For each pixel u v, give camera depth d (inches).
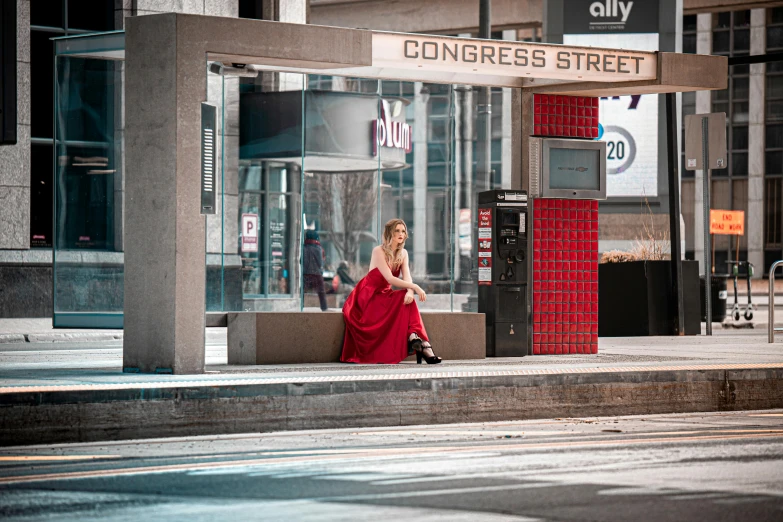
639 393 573.3
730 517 311.0
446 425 517.0
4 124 476.4
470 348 690.2
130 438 465.4
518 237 706.2
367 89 1331.2
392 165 1330.0
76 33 1250.0
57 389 456.8
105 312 957.8
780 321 1435.8
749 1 2186.3
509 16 2345.0
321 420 502.0
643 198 1571.1
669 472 381.4
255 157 1268.5
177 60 554.6
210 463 401.7
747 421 538.3
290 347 646.5
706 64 697.6
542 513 314.7
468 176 1977.1
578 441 460.1
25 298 1185.4
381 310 646.5
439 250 2738.7
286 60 584.7
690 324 1050.7
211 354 792.3
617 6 1574.8
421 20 2428.6
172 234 557.0
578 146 733.9
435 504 327.0
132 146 570.6
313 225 1424.7
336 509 320.5
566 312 740.0
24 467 393.7
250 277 1286.9
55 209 988.6
